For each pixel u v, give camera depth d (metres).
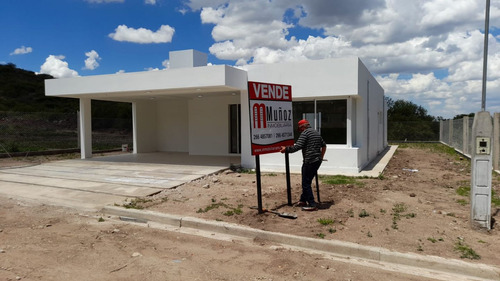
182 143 19.42
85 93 13.55
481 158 5.58
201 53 15.75
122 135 23.11
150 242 5.47
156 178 10.40
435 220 6.20
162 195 8.30
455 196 8.22
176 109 19.45
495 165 12.70
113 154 19.09
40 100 41.06
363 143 12.81
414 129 31.91
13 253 4.89
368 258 4.92
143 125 19.22
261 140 6.60
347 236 5.45
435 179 10.73
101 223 6.48
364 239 5.32
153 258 4.80
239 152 16.64
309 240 5.31
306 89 11.78
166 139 19.88
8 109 34.59
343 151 11.56
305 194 6.90
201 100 17.41
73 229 6.07
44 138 19.27
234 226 5.96
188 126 19.03
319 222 6.10
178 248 5.22
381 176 10.73
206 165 13.23
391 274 4.38
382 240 5.27
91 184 9.64
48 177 10.91
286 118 7.22
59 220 6.63
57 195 8.49
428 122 31.83
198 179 10.35
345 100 11.70
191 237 5.75
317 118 12.08
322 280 4.18
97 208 7.42
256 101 6.48
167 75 11.78
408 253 4.79
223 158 15.69
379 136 19.66
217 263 4.66
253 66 12.43
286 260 4.78
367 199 7.67
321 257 4.93
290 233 5.63
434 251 4.87
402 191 8.67
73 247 5.17
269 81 12.21
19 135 18.39
